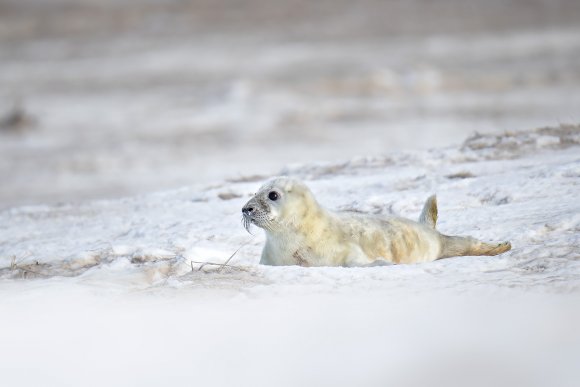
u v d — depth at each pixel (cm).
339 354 2023
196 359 2055
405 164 5788
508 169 5181
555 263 3119
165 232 4456
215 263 3297
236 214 4853
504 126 17088
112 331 2366
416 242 3450
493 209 4241
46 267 3862
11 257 4056
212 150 17212
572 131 6184
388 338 2144
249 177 6206
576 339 2034
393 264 3197
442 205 4494
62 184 14300
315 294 2744
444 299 2570
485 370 1831
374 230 3375
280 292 2798
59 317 2555
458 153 5841
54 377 1961
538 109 19600
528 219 3950
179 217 4947
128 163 16200
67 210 5791
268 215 3256
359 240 3344
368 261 3269
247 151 16875
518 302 2478
